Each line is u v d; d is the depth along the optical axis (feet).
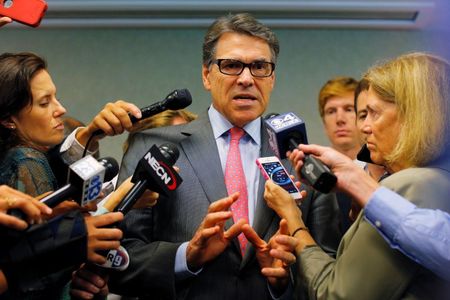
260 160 6.36
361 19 12.24
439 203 4.95
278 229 6.32
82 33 12.28
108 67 12.28
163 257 6.06
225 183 6.48
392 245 4.83
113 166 5.55
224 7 12.04
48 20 12.09
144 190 5.66
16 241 4.79
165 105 6.22
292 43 12.37
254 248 6.19
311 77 12.35
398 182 5.08
